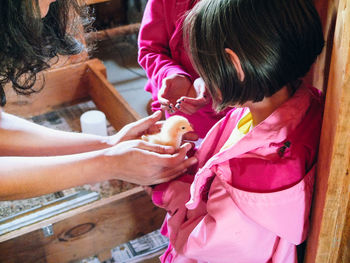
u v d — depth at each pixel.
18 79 0.89
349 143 0.59
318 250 0.70
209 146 0.92
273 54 0.62
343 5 0.56
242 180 0.70
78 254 1.19
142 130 1.05
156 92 1.25
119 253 1.33
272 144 0.70
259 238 0.73
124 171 0.91
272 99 0.72
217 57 0.65
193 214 0.85
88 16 0.99
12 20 0.73
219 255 0.76
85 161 0.89
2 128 1.00
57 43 0.87
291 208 0.68
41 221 1.14
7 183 0.85
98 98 1.68
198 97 1.06
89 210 1.12
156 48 1.28
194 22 0.66
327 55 0.77
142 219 1.21
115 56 2.42
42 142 1.01
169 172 0.92
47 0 0.77
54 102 1.70
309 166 0.71
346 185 0.63
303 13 0.62
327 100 0.64
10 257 1.08
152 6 1.25
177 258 0.92
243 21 0.61
